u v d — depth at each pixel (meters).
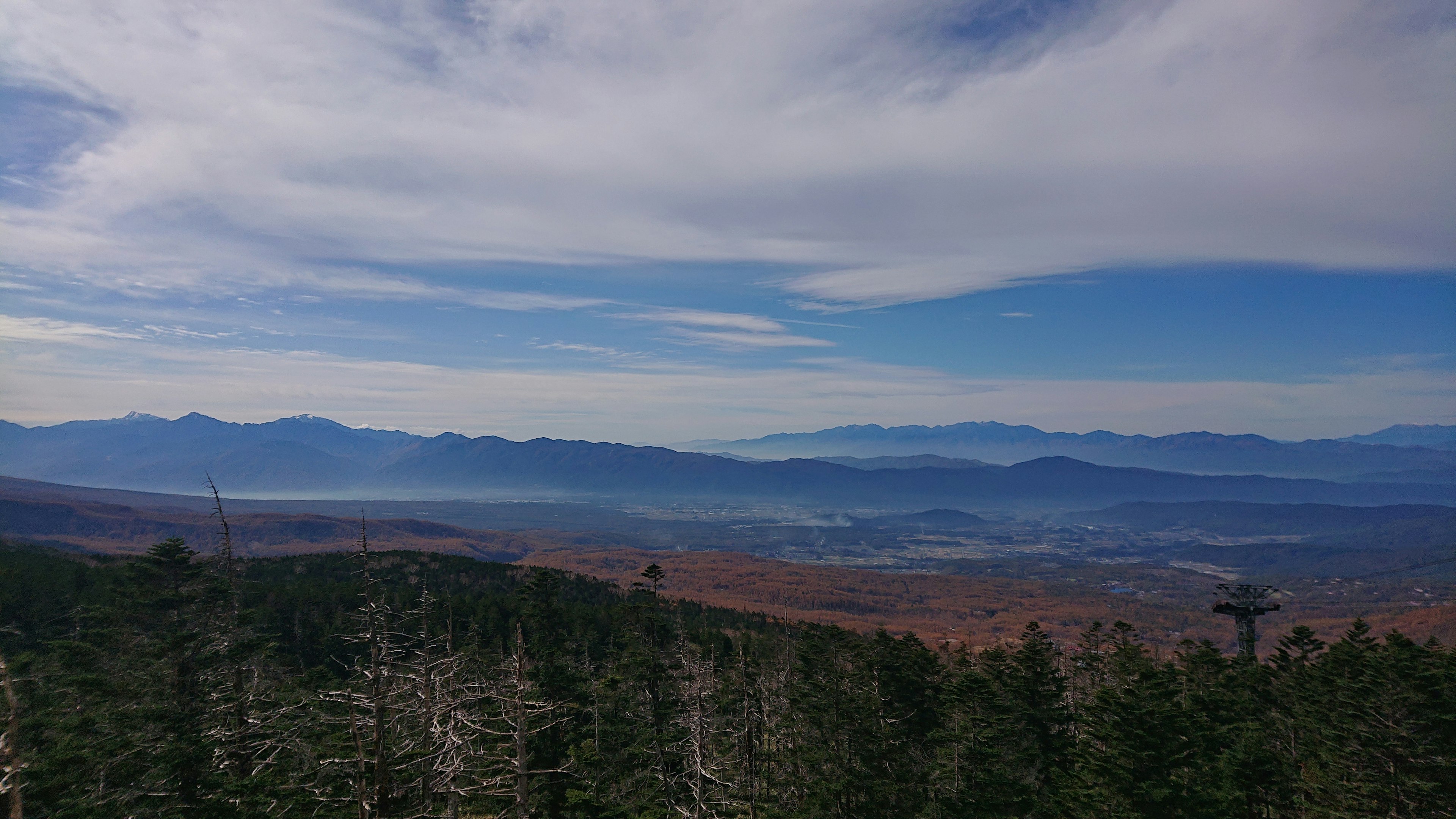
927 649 61.03
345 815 30.12
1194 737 42.84
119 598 36.31
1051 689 52.50
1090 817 40.81
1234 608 72.75
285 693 38.69
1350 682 45.34
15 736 17.17
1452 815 38.25
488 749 37.69
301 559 100.88
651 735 43.41
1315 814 41.94
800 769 45.66
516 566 117.31
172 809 29.08
